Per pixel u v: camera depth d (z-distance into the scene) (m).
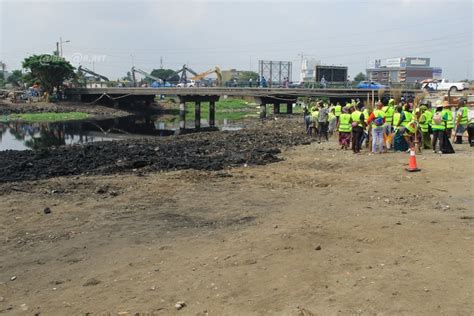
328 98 58.75
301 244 8.84
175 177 16.38
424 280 7.01
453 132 24.69
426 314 6.00
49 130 48.66
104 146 27.78
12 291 7.25
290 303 6.42
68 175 18.03
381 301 6.38
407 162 17.77
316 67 74.94
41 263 8.47
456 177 14.87
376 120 20.39
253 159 20.59
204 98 63.56
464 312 6.02
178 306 6.41
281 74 79.38
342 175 16.22
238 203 12.57
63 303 6.71
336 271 7.47
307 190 14.06
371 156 19.91
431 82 61.44
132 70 102.56
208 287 7.04
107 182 15.66
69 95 81.50
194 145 28.53
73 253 8.95
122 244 9.39
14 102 74.94
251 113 75.81
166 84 86.06
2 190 14.45
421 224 9.92
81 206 12.48
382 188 13.80
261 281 7.19
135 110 82.75
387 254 8.16
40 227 10.67
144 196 13.57
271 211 11.63
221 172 17.48
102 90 77.19
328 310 6.17
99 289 7.16
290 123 45.00
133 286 7.20
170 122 62.03
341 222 10.25
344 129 22.92
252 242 9.07
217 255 8.43
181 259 8.34
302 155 21.97
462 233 9.24
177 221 10.98
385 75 126.31
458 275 7.16
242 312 6.22
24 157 23.02
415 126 19.92
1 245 9.49
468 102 32.94
